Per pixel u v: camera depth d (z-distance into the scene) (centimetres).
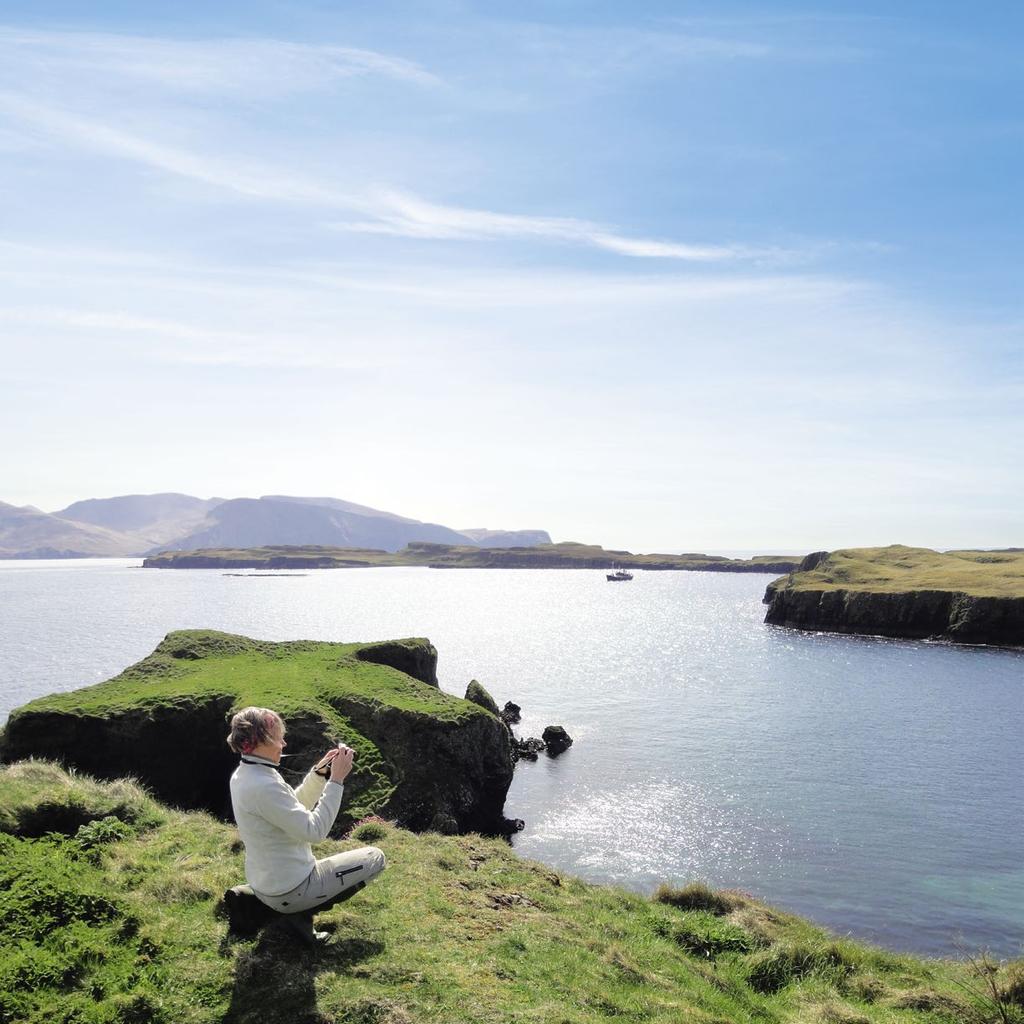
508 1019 755
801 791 3372
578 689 6309
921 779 3572
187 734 2722
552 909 1203
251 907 862
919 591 10900
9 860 1014
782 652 9156
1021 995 1198
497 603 18325
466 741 2817
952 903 2208
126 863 1095
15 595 19425
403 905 1022
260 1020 719
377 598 19425
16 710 2653
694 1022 869
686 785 3475
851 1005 1150
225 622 12100
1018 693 6162
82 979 778
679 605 18200
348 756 852
